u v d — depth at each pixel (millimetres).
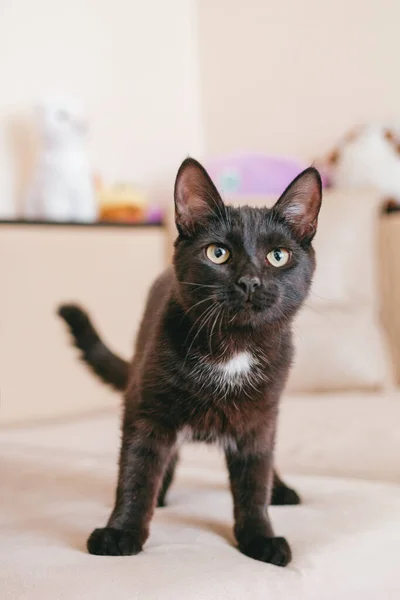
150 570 926
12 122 2635
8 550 1017
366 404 2158
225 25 3453
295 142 3254
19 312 2254
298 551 1057
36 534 1104
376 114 2986
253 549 1059
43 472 1525
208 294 1161
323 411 2078
